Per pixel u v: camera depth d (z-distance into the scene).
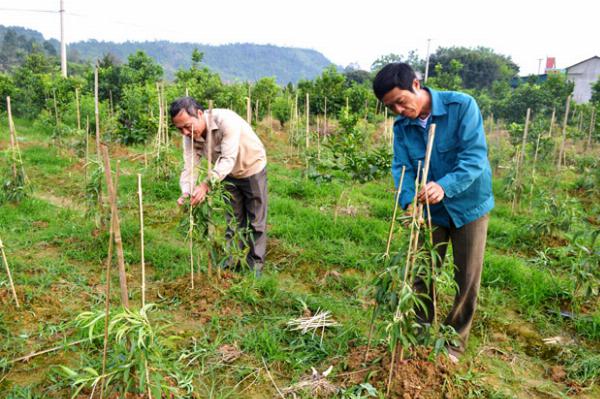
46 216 5.66
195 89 15.67
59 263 4.39
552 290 4.33
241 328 3.50
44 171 7.96
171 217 5.97
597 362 3.27
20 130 13.34
